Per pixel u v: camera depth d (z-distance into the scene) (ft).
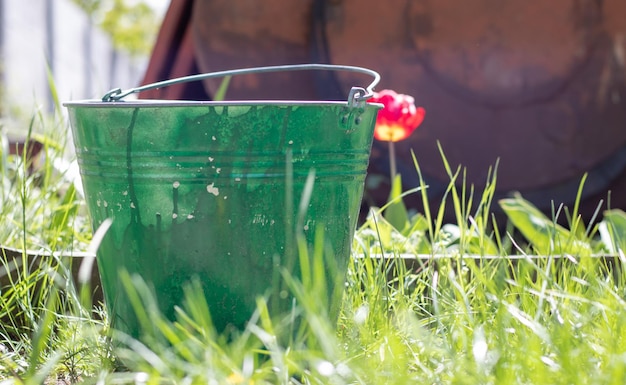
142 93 16.25
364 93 6.56
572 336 5.75
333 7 15.46
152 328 6.32
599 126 15.11
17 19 43.96
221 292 6.31
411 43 15.42
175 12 15.57
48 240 9.86
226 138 6.17
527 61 15.19
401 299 6.96
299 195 6.36
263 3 15.51
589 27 15.01
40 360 6.61
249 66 15.66
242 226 6.26
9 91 37.40
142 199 6.31
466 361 5.43
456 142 15.46
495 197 15.39
